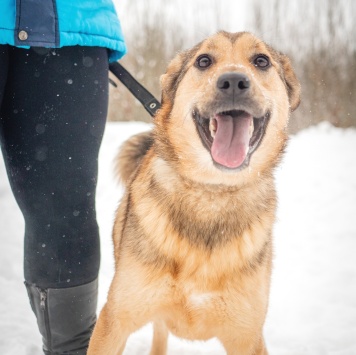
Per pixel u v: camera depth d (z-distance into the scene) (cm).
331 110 649
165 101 112
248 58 108
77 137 98
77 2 94
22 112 95
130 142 136
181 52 116
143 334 136
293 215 252
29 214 100
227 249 98
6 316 130
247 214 101
